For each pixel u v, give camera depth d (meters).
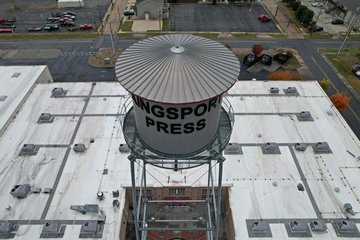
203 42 16.20
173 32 61.28
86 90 37.94
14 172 27.94
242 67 50.75
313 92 38.00
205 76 13.62
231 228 25.61
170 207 29.55
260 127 32.84
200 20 66.88
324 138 31.58
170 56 14.33
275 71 49.44
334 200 25.84
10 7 72.00
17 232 23.48
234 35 60.59
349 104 43.53
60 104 35.75
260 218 24.52
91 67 50.41
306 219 24.41
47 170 28.20
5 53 53.78
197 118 13.68
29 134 31.81
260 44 57.41
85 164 28.83
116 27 62.81
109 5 72.94
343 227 23.42
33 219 24.34
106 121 33.50
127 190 27.52
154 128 14.35
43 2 75.06
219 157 16.06
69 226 23.92
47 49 55.19
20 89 37.47
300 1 73.06
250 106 35.66
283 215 24.73
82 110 34.94
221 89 13.27
